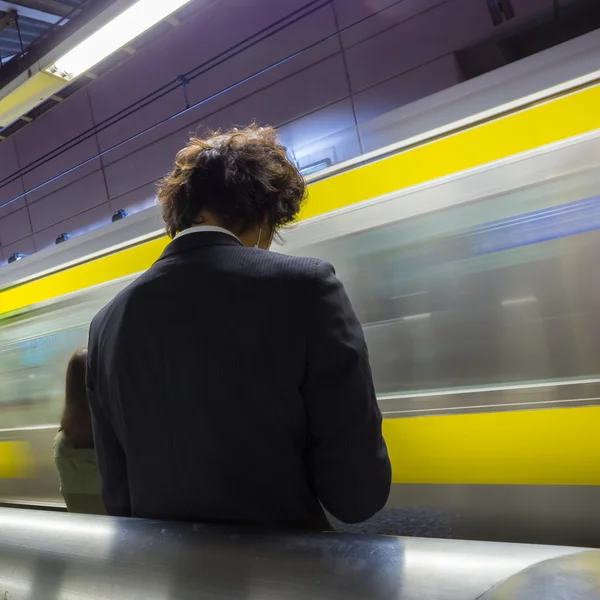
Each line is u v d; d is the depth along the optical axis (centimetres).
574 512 181
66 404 216
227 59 518
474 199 199
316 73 484
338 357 78
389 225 217
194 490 83
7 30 561
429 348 211
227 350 80
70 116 664
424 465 209
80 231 680
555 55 195
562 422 184
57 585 70
